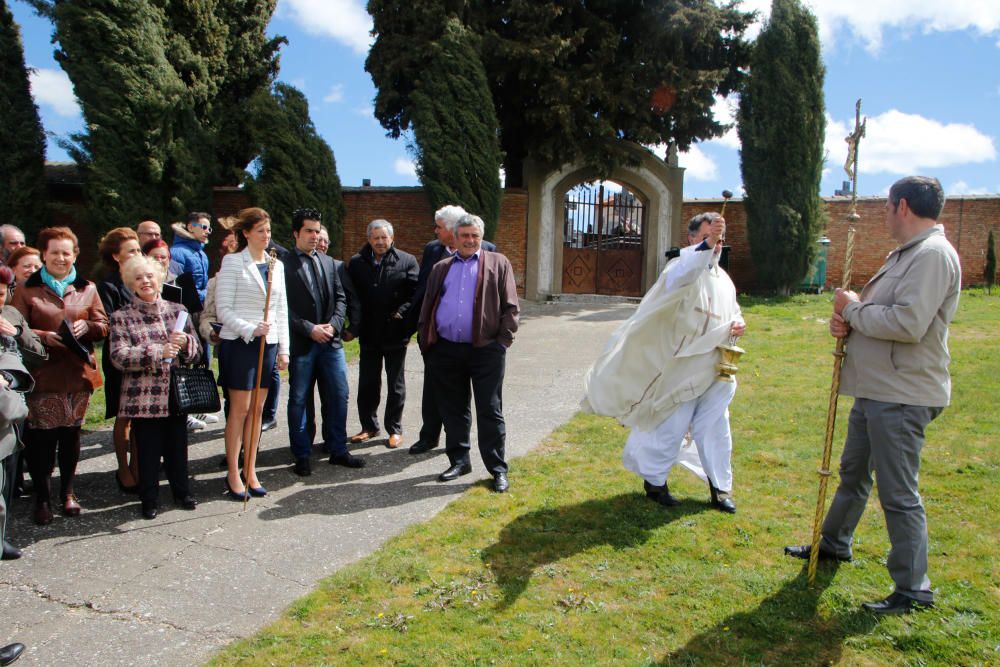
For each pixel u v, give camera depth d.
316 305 5.40
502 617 3.38
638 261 18.06
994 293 16.47
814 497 4.77
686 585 3.63
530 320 14.06
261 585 3.74
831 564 3.82
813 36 16.62
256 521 4.53
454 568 3.85
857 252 18.41
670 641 3.18
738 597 3.51
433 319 5.20
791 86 16.48
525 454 5.83
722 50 17.38
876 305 3.31
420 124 15.40
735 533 4.22
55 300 4.59
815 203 16.80
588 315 14.76
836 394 3.58
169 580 3.79
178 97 14.57
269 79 18.41
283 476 5.34
